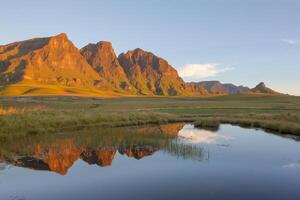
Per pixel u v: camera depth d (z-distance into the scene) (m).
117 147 28.48
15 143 29.52
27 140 31.31
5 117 36.44
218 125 47.78
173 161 22.64
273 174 19.00
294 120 45.31
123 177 18.56
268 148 28.06
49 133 36.62
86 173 19.55
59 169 20.53
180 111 74.94
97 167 21.12
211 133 39.38
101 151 26.67
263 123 45.50
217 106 96.44
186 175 18.86
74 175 19.09
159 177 18.48
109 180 18.00
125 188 16.48
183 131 41.62
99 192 15.91
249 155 24.67
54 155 24.81
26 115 39.50
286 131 38.41
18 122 35.72
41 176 18.89
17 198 15.12
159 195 15.36
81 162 22.58
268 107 88.81
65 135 35.44
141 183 17.34
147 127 45.84
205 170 20.05
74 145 29.25
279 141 32.19
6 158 23.42
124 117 51.16
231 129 43.94
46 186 16.92
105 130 40.66
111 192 15.89
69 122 41.97
